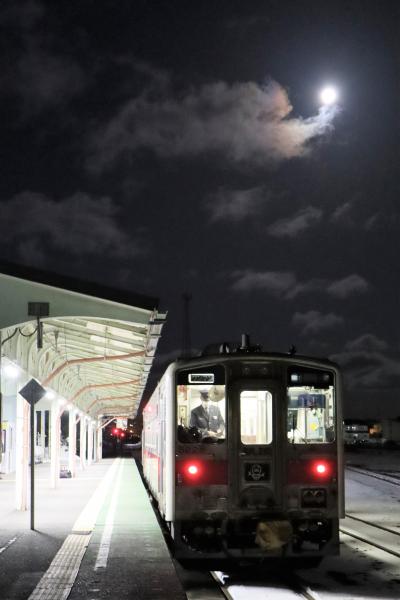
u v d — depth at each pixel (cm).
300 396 1082
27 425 1842
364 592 967
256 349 1153
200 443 1064
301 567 1157
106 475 3516
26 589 907
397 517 1947
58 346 1981
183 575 1117
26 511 1789
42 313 1348
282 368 1084
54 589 907
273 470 1061
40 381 1947
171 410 1070
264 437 1073
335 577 1080
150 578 976
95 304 1345
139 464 5047
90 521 1580
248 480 1056
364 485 3125
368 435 10619
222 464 1061
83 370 2628
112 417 6538
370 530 1658
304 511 1058
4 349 1456
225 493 1054
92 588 914
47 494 2325
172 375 1077
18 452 1822
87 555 1152
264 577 1091
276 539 1023
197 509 1049
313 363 1088
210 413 1075
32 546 1239
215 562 1206
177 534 1052
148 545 1251
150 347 1555
